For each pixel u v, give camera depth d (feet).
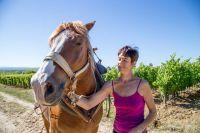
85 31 11.05
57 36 10.80
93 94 11.77
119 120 11.12
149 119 10.77
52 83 9.61
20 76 111.86
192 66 56.85
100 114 13.57
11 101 60.80
